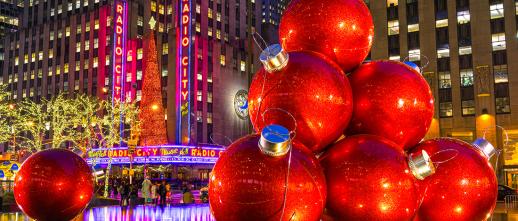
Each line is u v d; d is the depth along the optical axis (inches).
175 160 2288.4
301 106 120.3
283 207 109.4
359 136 128.0
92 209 916.0
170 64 2982.3
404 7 2198.6
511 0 2018.9
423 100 133.0
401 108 129.6
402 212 120.1
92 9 3646.7
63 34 3656.5
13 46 4013.3
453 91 2057.1
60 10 3887.8
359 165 119.6
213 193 116.4
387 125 130.3
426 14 2156.7
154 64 2628.0
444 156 134.7
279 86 122.4
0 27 4726.9
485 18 2052.2
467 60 2057.1
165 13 3479.3
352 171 119.5
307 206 111.8
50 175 150.0
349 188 119.0
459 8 2105.1
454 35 2095.2
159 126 2522.1
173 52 2987.2
